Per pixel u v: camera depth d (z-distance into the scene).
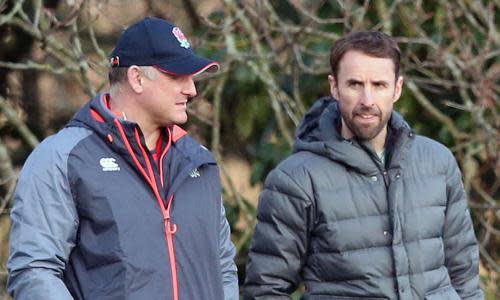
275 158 25.36
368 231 13.87
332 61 14.04
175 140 12.46
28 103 25.41
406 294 13.77
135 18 25.44
